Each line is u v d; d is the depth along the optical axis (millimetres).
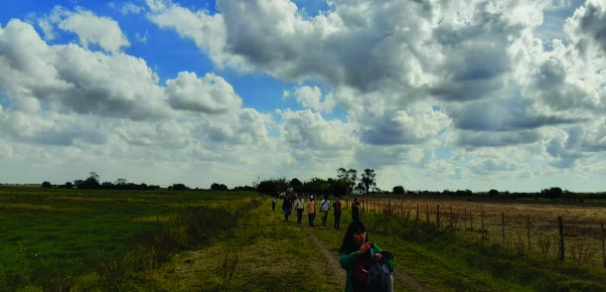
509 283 13094
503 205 86812
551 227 33125
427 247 20328
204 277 13281
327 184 133500
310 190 135625
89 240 22891
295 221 35531
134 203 70312
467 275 13891
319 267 15070
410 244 21312
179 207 59062
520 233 27797
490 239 23672
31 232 27016
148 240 18547
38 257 17156
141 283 12234
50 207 53750
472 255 17688
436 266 15383
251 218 38438
